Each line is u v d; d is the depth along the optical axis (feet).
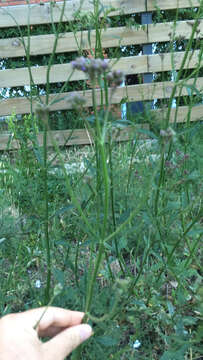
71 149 14.17
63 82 15.55
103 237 3.74
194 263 6.97
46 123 3.52
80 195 7.65
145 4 12.86
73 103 3.52
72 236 7.87
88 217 7.39
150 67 13.92
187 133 6.71
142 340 5.97
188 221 7.45
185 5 13.19
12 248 7.71
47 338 5.08
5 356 3.33
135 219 7.66
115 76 3.30
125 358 5.69
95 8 6.43
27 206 9.35
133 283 6.13
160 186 6.01
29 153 10.12
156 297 6.06
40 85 15.61
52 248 7.38
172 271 5.98
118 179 8.27
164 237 6.26
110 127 5.16
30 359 3.36
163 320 5.79
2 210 8.55
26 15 13.69
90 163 5.79
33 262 7.84
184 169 7.12
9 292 6.87
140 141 10.71
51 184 9.41
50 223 8.50
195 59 13.58
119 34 13.43
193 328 6.08
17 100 14.35
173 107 13.91
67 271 7.32
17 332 3.55
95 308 5.35
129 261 7.92
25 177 9.87
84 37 13.60
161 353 5.86
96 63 3.36
